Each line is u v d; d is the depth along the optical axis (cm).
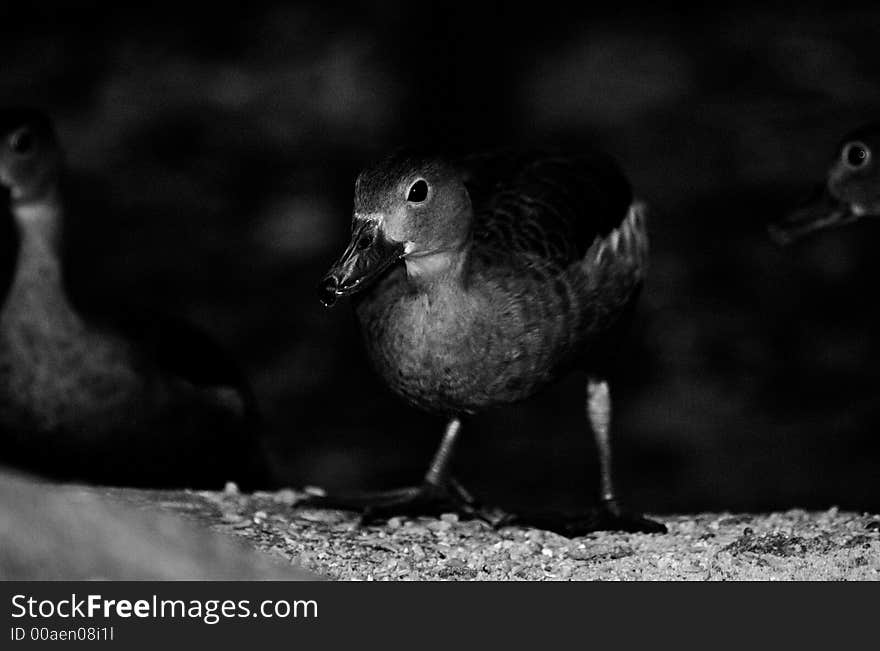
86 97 2070
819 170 1923
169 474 1159
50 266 1128
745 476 1474
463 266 883
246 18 2156
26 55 2133
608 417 977
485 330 888
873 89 2062
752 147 1962
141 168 1972
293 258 1831
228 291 1783
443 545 855
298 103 2028
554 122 2019
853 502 1438
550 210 927
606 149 1978
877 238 1759
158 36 2153
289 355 1680
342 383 1641
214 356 1166
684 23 2186
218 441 1164
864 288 1717
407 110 2003
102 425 1126
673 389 1598
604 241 942
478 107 2014
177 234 1872
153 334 1143
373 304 903
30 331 1117
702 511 1430
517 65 2062
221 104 2044
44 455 1137
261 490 1216
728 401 1579
